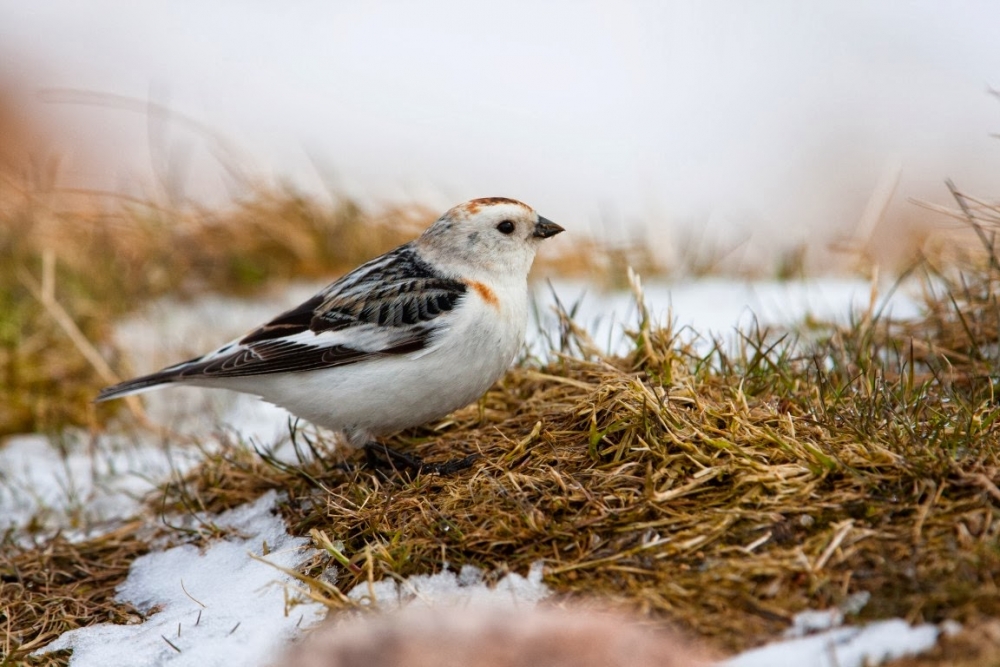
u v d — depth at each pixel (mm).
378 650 5977
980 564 5879
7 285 13336
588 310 12453
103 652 6953
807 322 10734
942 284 11062
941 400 7980
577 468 7430
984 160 20031
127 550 8586
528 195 20359
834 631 5719
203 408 11500
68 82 24141
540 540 6828
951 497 6438
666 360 8414
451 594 6594
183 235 15336
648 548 6520
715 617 5941
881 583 5938
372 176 20062
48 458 10711
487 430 8641
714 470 6945
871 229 13047
